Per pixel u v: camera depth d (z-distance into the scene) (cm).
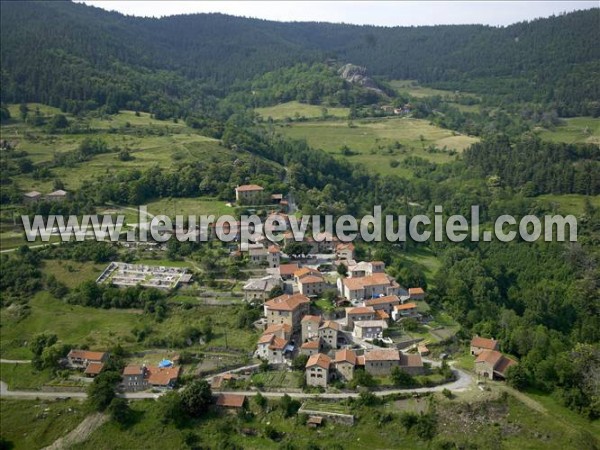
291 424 16438
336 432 16038
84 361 19875
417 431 15738
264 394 17450
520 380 16800
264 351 18888
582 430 15325
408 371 17562
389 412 16288
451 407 16188
